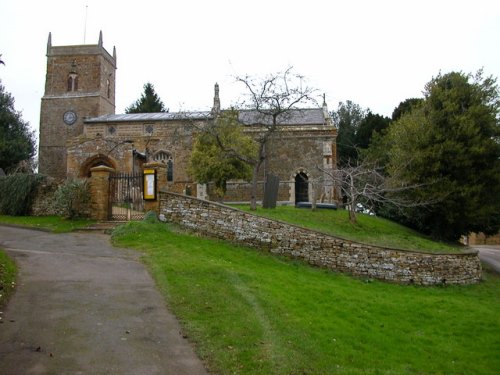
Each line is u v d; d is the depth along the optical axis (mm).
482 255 30719
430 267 16672
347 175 23094
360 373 7012
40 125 47906
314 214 22594
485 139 23625
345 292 12734
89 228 17031
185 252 13711
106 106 49844
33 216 20547
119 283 9930
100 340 6910
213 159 28719
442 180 23547
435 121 24297
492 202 24312
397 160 25109
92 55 48062
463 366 8523
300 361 6984
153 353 6641
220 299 9336
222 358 6664
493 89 24734
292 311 9609
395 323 10656
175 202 17406
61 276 10227
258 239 16594
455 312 12438
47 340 6754
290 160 36469
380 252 16281
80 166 34938
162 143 37719
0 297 8359
